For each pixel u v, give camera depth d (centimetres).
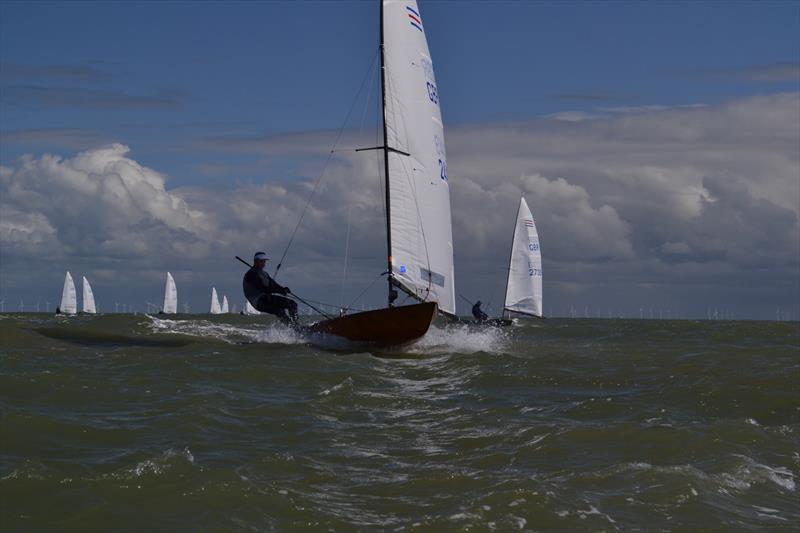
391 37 1955
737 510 681
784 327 4581
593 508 666
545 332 3362
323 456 825
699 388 1313
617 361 1736
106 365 1477
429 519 629
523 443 903
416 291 1975
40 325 2356
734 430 962
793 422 1089
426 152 2002
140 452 807
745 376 1465
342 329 1925
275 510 643
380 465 800
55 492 666
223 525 608
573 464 816
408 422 1023
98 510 630
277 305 2064
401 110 1959
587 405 1154
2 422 896
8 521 605
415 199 1972
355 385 1319
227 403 1087
